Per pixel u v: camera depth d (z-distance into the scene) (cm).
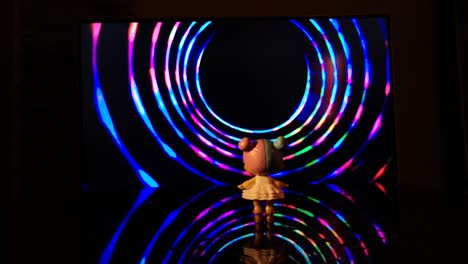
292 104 54
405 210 42
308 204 45
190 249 30
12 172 53
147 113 53
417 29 56
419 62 56
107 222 39
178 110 54
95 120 53
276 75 54
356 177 55
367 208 43
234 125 54
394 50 56
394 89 56
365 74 54
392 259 27
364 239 31
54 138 54
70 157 54
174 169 54
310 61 54
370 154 55
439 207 43
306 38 54
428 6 56
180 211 43
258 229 35
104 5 55
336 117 54
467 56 53
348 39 54
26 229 38
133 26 53
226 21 54
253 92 54
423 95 56
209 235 33
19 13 54
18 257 30
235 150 54
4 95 53
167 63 53
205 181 54
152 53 53
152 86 53
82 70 53
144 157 53
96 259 29
